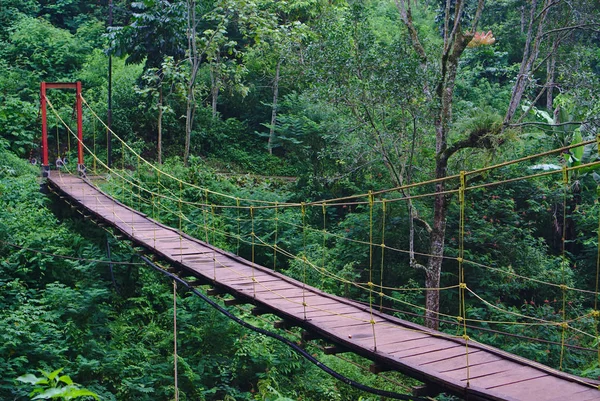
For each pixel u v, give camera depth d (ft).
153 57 56.29
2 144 51.16
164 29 55.16
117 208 40.29
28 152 55.52
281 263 46.91
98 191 45.03
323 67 35.63
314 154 53.78
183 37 56.03
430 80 34.19
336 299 22.33
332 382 34.78
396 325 19.21
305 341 20.03
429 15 88.12
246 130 68.13
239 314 37.35
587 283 46.03
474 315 38.45
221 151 63.72
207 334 35.73
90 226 43.14
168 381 31.78
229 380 33.94
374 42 36.24
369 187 47.06
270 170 62.80
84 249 39.75
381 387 33.71
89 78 64.80
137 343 34.45
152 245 31.19
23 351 28.40
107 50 53.36
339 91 35.29
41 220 40.88
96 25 72.54
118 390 29.84
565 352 34.37
